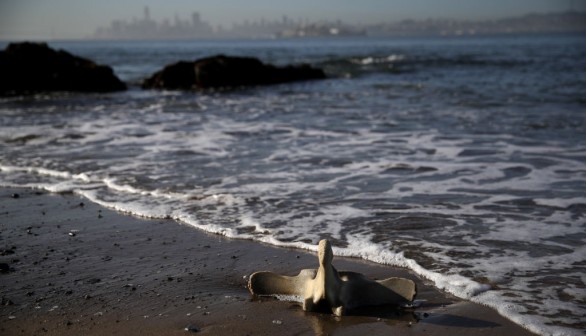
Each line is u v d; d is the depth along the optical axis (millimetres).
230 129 13703
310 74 31156
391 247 5883
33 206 7836
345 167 9500
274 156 10469
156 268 5582
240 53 69938
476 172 8992
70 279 5336
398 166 9477
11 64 26688
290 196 7871
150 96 24125
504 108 16406
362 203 7480
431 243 5969
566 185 8117
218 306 4730
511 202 7375
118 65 47250
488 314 4449
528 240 5988
